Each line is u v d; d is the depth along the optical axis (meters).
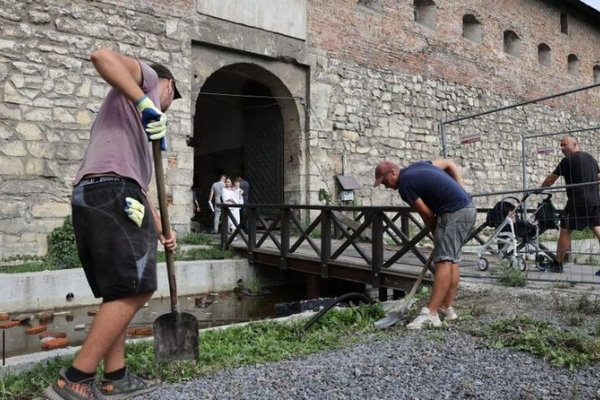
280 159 11.98
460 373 2.86
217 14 10.30
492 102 15.43
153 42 9.54
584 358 3.01
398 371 2.90
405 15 13.38
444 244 3.99
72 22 8.73
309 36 11.65
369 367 2.98
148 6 9.52
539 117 16.98
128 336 5.49
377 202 12.61
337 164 11.98
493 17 15.69
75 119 8.72
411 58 13.44
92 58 2.17
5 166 8.07
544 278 5.55
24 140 8.25
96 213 2.24
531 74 16.81
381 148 12.74
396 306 4.84
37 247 8.28
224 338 3.86
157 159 2.39
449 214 3.96
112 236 2.23
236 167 13.80
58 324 6.48
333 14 12.05
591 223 5.73
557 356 3.05
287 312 5.89
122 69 2.20
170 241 2.65
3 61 8.10
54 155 8.50
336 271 7.00
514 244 5.86
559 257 6.01
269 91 12.23
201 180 15.12
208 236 10.17
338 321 4.38
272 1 11.06
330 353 3.37
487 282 5.52
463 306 4.70
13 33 8.20
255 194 12.66
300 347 3.53
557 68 17.89
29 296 6.86
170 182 9.67
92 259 2.34
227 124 14.08
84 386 2.28
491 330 3.70
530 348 3.23
